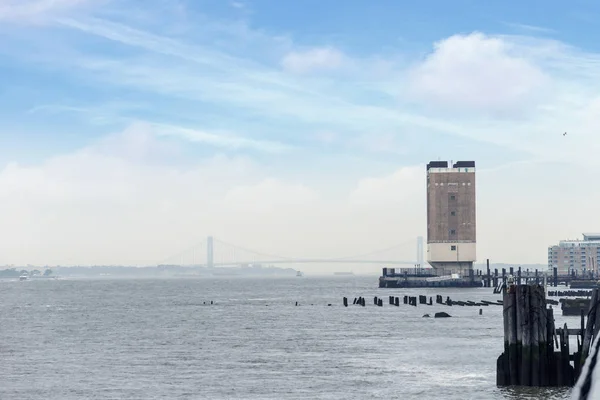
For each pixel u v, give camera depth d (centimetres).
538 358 5788
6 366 8244
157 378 7312
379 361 8488
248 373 7606
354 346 10106
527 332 5791
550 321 5834
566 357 5800
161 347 10188
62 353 9500
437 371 7644
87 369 7969
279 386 6819
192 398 6256
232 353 9400
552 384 5809
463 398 6072
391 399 6141
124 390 6638
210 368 8006
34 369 7994
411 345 10144
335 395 6362
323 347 10038
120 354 9362
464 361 8406
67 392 6562
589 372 777
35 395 6444
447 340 10756
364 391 6531
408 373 7525
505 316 5878
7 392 6575
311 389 6656
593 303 5044
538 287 5831
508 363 5922
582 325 5803
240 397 6281
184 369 7938
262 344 10494
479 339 10862
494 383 6806
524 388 5812
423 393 6372
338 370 7794
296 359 8750
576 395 762
